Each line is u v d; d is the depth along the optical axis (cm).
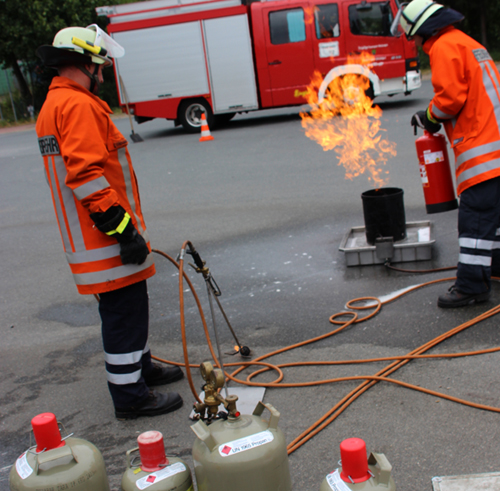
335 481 157
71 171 262
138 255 283
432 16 359
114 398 308
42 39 2797
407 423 271
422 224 537
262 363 351
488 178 356
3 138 2086
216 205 788
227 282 512
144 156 1233
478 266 376
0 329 476
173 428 297
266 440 179
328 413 286
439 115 370
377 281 463
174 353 390
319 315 417
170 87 1462
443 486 197
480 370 308
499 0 2958
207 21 1409
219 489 175
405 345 352
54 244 712
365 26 1350
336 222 643
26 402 347
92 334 445
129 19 1429
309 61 1393
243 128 1467
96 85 292
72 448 184
